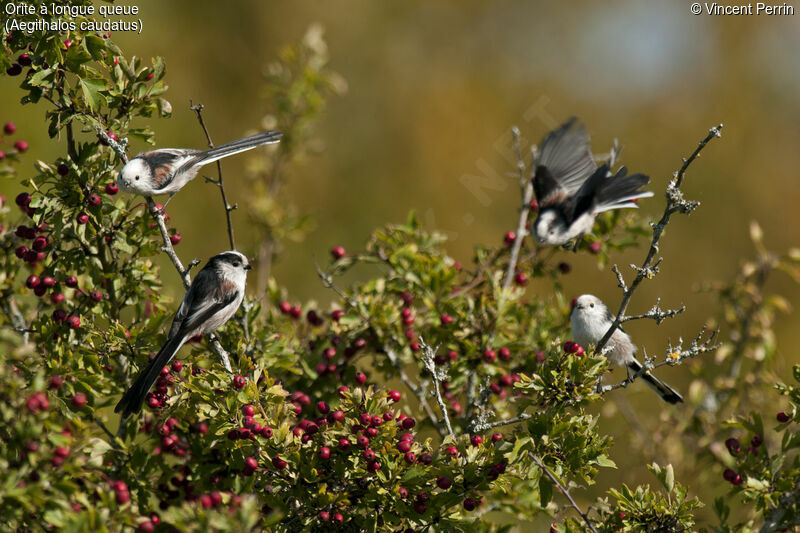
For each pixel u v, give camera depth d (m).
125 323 10.45
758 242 13.15
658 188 25.58
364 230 24.48
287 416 8.26
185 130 22.89
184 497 8.63
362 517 8.01
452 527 7.75
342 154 25.05
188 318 9.02
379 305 10.38
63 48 8.80
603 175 10.27
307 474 7.83
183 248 21.36
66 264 9.32
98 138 9.23
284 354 9.58
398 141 25.69
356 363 11.55
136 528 7.35
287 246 22.56
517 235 11.34
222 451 8.73
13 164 10.69
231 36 24.38
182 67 23.27
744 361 14.91
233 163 22.77
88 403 8.38
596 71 27.58
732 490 8.70
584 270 22.83
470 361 10.36
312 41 16.91
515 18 27.78
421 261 10.73
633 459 13.59
